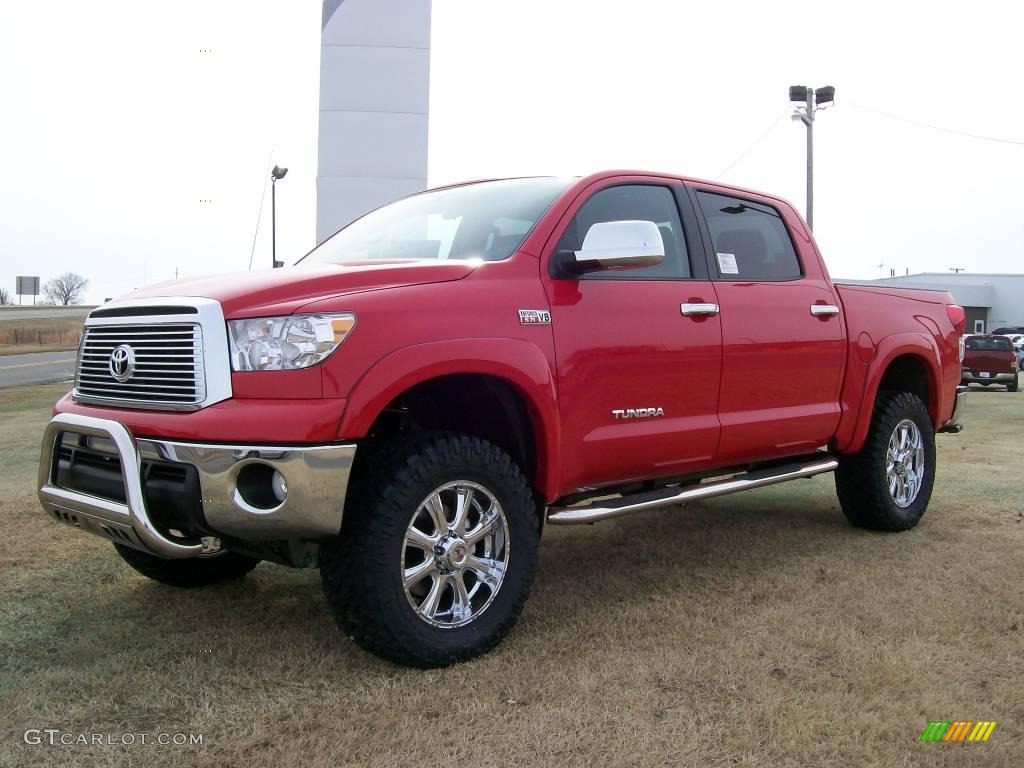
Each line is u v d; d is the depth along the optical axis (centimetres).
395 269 320
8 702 280
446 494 318
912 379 560
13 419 1152
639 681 298
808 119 2244
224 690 289
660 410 385
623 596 392
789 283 460
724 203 447
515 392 336
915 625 351
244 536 280
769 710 274
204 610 370
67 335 4853
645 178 409
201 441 277
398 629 296
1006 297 6059
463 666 311
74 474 317
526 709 277
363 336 290
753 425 425
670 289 394
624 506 370
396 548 294
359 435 284
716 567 439
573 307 353
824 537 503
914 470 530
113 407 312
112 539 318
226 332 285
